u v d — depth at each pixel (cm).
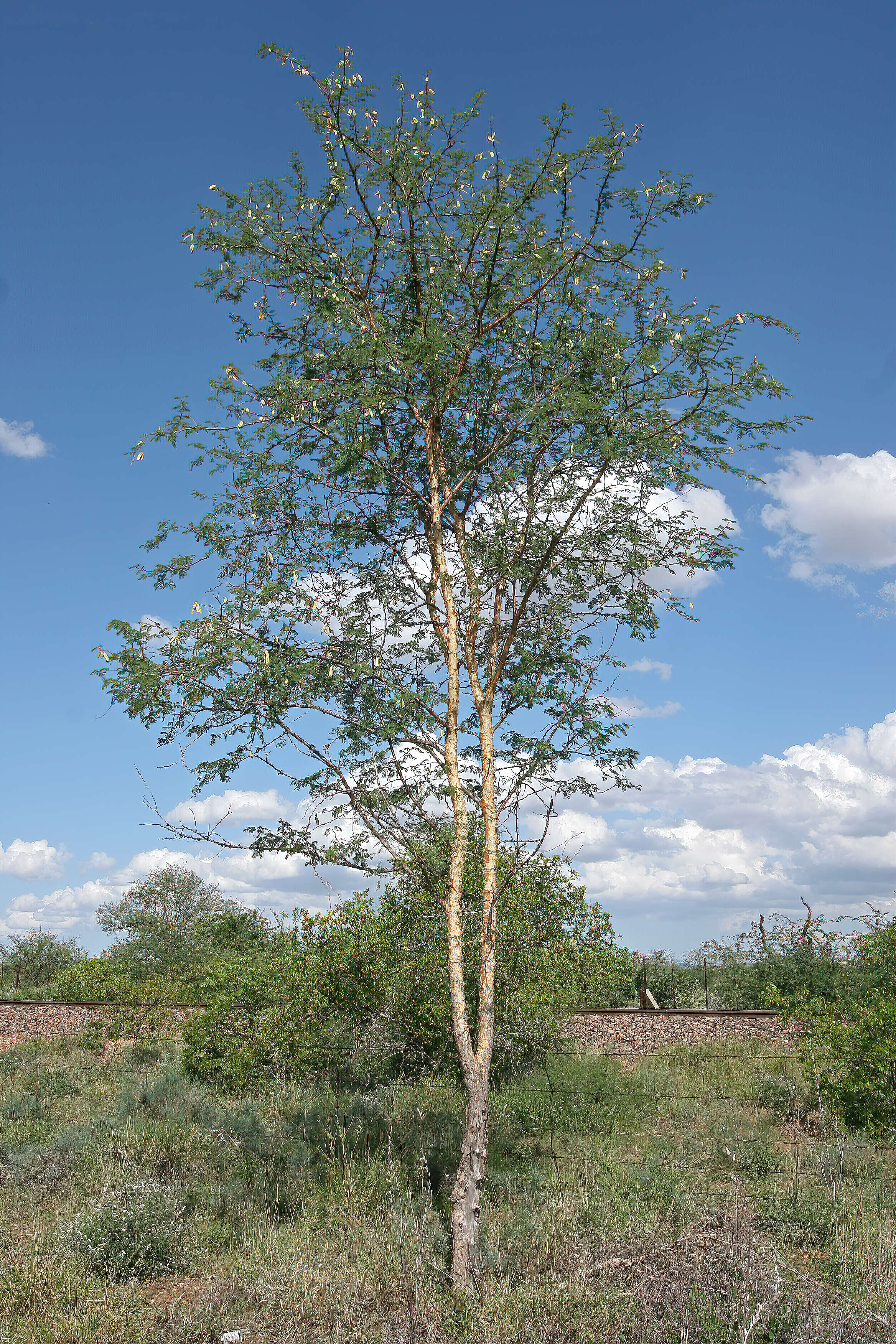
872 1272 578
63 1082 1371
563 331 671
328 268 728
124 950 3647
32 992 2911
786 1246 664
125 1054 1652
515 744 718
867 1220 672
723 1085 1227
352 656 706
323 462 717
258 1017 1322
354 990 1084
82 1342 532
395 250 718
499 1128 966
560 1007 1068
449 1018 1012
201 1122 998
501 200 671
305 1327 548
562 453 700
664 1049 1398
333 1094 1081
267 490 716
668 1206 698
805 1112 1094
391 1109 1014
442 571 721
